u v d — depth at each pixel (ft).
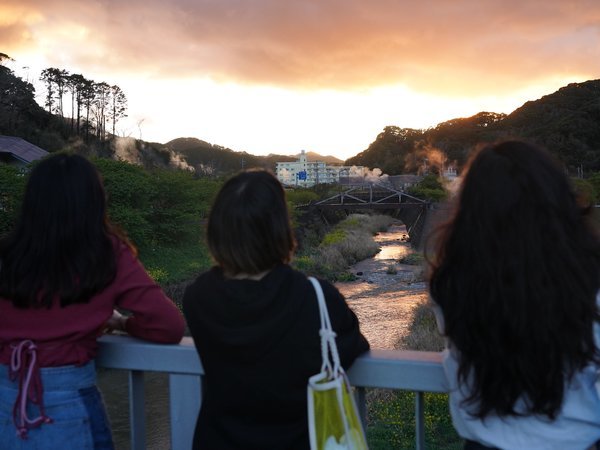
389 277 85.15
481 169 3.53
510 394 3.39
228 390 3.95
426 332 39.04
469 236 3.45
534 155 3.50
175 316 4.84
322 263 92.02
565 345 3.23
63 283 4.40
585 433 3.43
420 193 196.13
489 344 3.36
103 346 5.20
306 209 164.55
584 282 3.25
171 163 326.44
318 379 3.77
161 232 75.87
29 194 4.57
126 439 22.89
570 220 3.41
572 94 492.54
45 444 4.41
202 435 4.22
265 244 3.92
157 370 5.07
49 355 4.49
